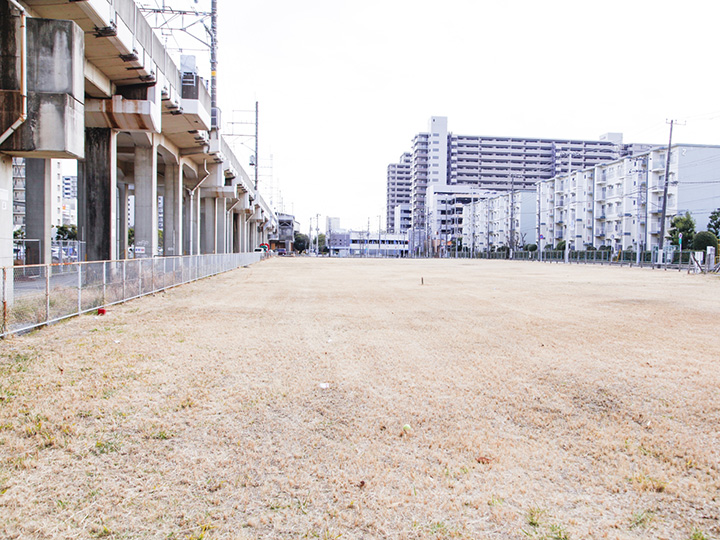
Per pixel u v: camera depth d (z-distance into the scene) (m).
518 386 6.68
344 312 14.15
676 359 8.30
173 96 22.83
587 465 4.35
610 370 7.53
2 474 3.99
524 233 100.38
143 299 16.81
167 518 3.44
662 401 6.08
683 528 3.39
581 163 144.12
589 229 78.31
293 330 10.95
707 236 48.31
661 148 62.62
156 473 4.08
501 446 4.73
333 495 3.78
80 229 24.31
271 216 102.25
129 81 19.77
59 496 3.69
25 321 10.20
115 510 3.53
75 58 12.13
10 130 11.45
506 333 10.82
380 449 4.62
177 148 31.62
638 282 27.19
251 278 29.36
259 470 4.16
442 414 5.58
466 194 134.00
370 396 6.18
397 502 3.69
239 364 7.69
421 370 7.49
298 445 4.68
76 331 10.30
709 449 4.68
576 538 3.27
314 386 6.57
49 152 12.08
